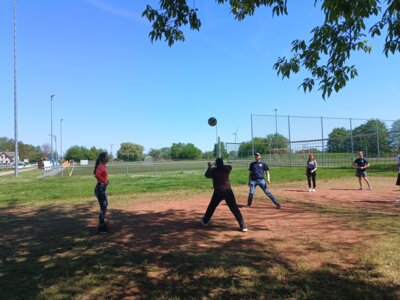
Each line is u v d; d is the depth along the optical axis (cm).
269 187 1719
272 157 3500
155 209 1134
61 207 1227
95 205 1250
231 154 3709
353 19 434
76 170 4528
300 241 693
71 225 916
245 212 1037
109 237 771
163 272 542
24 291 482
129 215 1038
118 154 12438
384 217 912
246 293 459
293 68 516
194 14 569
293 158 3412
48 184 2044
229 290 469
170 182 1967
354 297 438
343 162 3203
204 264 570
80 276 534
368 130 3466
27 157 14525
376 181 1952
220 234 770
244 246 668
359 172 1578
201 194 1497
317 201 1234
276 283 485
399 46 400
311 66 495
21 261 616
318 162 3316
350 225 824
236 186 1780
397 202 1182
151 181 2062
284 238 720
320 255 601
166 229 834
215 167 841
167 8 564
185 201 1305
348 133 3441
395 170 2602
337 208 1075
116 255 634
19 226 922
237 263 570
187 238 741
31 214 1102
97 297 461
